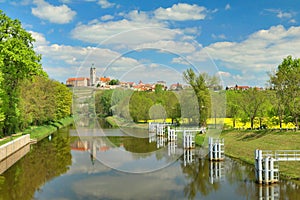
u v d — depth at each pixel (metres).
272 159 17.94
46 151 29.86
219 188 16.91
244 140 31.03
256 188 17.02
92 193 15.52
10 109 32.00
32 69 27.84
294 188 16.95
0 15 27.69
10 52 26.30
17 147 30.48
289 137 28.30
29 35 29.14
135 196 14.63
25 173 21.00
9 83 31.31
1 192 16.80
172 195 15.13
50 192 16.33
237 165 22.92
